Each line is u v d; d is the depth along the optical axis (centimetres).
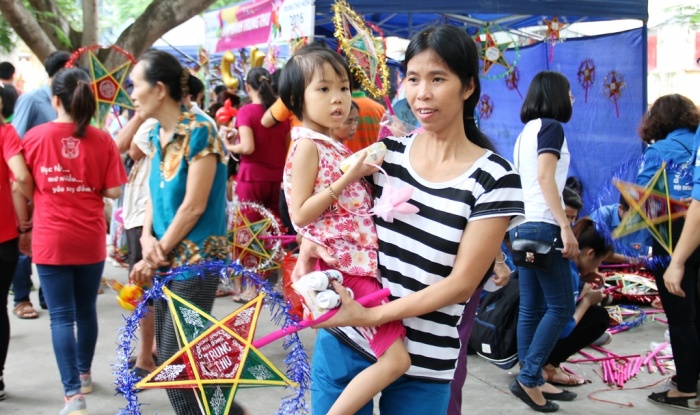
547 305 398
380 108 478
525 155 389
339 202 211
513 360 439
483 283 218
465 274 193
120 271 722
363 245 209
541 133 383
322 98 223
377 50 344
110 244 704
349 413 202
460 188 196
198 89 328
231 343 207
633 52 705
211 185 314
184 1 748
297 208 213
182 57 1217
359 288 207
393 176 209
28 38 719
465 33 196
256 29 746
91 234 383
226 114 720
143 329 400
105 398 409
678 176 380
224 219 331
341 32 338
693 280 394
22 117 534
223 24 877
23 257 559
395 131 313
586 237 452
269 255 475
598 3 673
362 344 208
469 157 200
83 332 405
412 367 204
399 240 203
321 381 220
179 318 209
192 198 309
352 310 192
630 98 711
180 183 314
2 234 393
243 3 802
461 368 308
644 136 409
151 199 331
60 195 371
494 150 214
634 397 425
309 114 227
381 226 208
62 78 374
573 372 463
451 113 195
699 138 360
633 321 559
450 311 203
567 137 783
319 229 211
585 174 763
